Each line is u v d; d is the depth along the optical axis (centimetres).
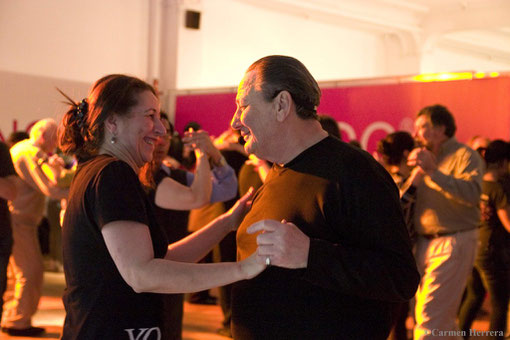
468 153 365
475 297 450
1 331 464
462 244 355
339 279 157
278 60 173
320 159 169
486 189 436
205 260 566
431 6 1131
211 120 695
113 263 161
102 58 834
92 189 162
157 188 274
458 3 1105
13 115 724
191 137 278
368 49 1175
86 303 162
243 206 215
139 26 870
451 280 355
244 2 973
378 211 161
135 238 157
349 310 168
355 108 612
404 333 419
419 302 362
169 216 290
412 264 163
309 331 168
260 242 154
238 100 178
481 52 1437
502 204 429
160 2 884
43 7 775
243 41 978
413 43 1170
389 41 1194
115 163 164
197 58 899
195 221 512
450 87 562
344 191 162
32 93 741
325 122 359
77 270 164
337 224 165
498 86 538
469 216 357
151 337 166
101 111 173
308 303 168
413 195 355
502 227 438
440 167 373
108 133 175
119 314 161
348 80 616
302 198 168
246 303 177
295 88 171
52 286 637
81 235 163
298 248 154
